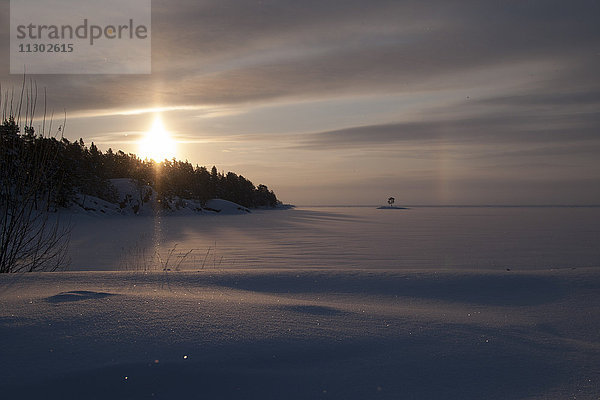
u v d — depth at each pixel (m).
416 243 25.41
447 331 2.84
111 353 2.17
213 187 125.31
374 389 2.02
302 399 1.91
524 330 3.00
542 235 33.62
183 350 2.24
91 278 4.57
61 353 2.15
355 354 2.37
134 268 12.59
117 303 3.03
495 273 5.12
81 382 1.93
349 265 15.14
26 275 4.66
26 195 6.02
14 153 5.96
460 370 2.24
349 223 54.06
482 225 51.25
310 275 5.11
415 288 4.58
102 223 44.06
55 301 3.06
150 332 2.46
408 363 2.29
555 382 2.15
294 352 2.32
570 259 17.83
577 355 2.51
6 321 2.57
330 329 2.72
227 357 2.20
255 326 2.67
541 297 4.17
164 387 1.93
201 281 4.67
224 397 1.90
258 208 151.12
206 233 33.06
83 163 65.12
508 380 2.16
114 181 78.25
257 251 20.03
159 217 68.12
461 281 4.82
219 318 2.79
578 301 3.93
